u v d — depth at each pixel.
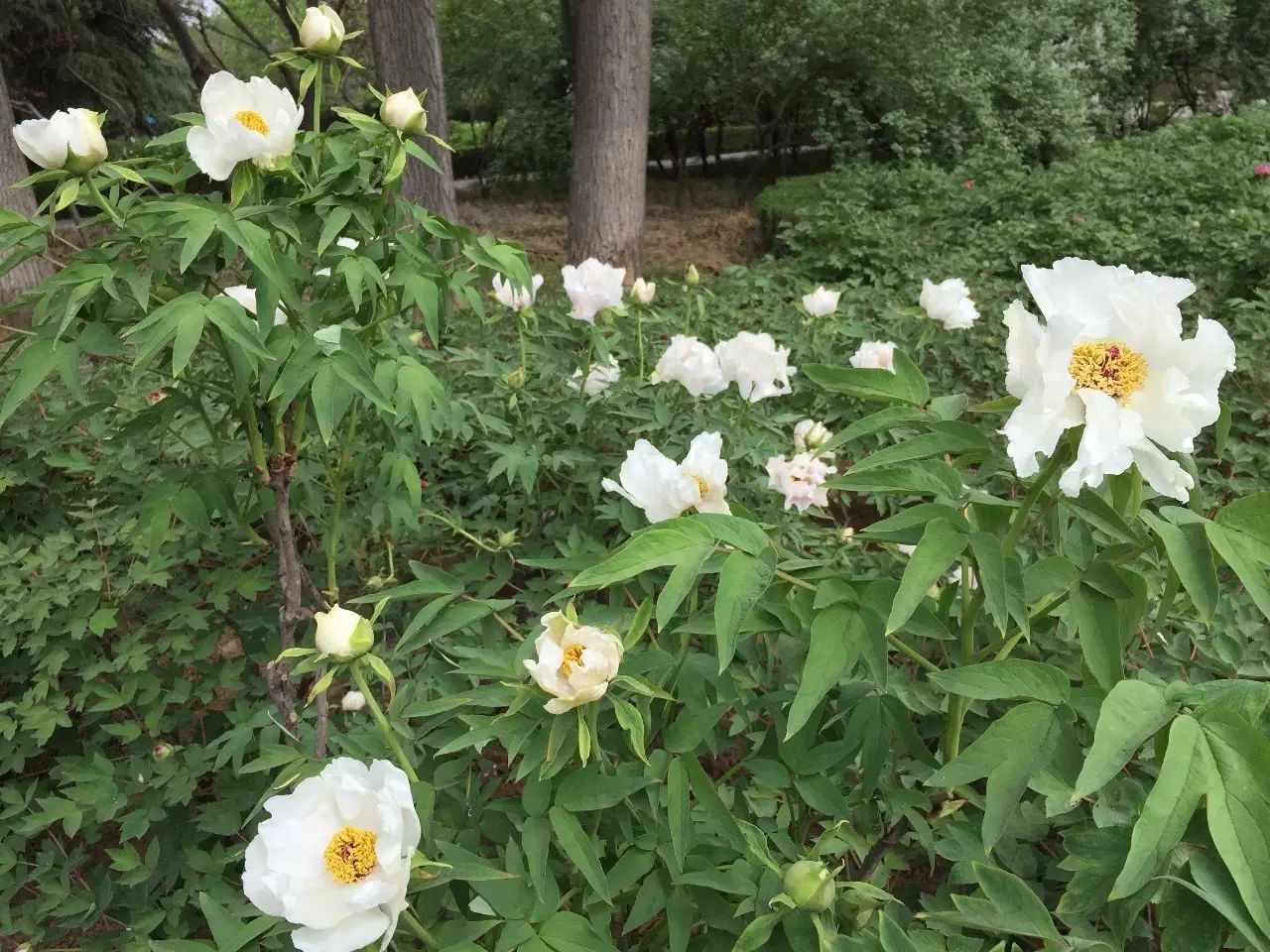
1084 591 1.29
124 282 1.65
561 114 15.20
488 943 1.42
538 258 10.30
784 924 1.27
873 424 1.40
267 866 1.17
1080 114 13.48
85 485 3.08
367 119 1.68
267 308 1.56
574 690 1.26
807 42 12.63
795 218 9.83
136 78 14.18
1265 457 3.60
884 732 1.55
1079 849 1.21
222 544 2.65
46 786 2.68
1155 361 1.11
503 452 2.74
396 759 1.55
